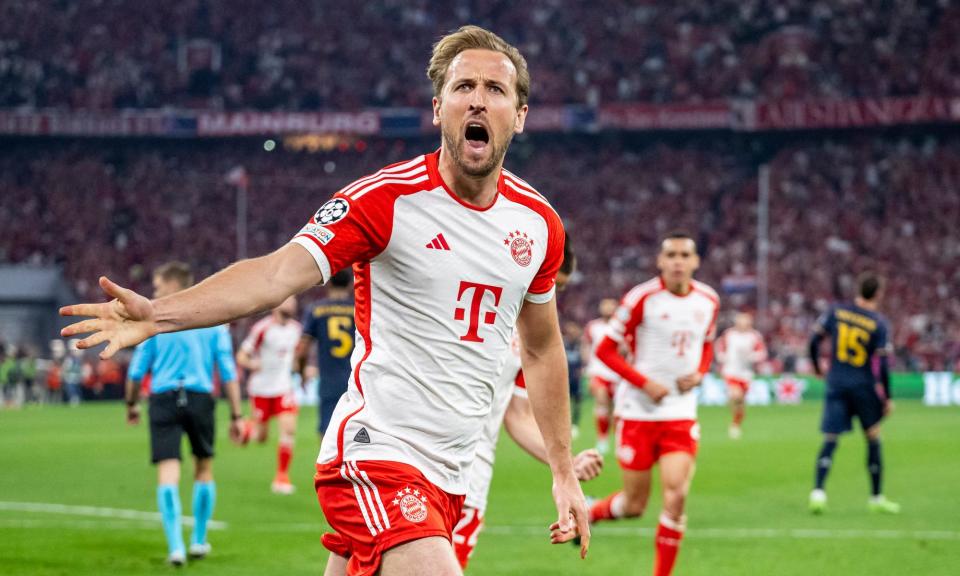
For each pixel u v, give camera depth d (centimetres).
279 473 1476
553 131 5094
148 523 1189
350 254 395
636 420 897
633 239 4769
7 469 1747
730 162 5016
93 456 1955
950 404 3666
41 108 5269
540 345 462
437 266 407
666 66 5134
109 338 330
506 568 945
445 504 420
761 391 3822
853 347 1300
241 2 5409
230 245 4925
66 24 5378
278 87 5300
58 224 5009
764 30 5147
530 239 424
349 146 5222
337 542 442
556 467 467
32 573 898
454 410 417
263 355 1662
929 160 4778
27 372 3853
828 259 4494
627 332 917
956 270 4378
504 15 5341
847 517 1259
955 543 1075
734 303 4372
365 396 416
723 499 1421
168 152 5288
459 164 402
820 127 4762
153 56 5347
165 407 953
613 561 979
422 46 5328
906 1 5016
